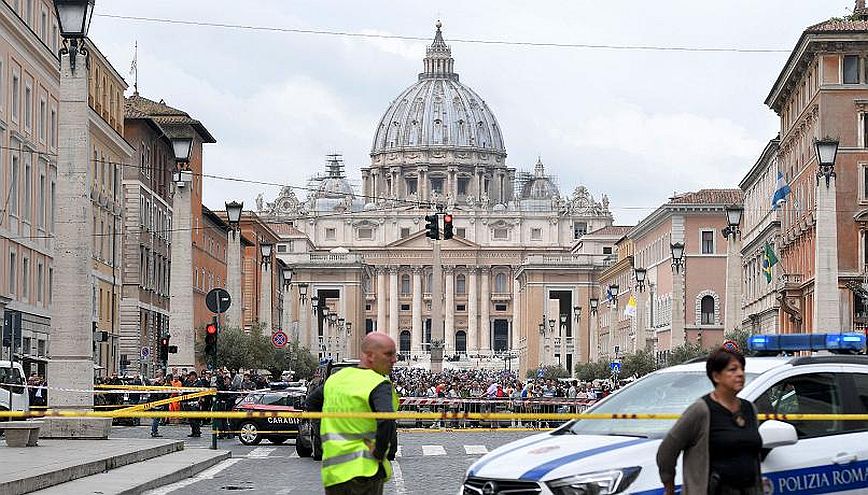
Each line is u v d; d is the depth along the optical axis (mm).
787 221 107375
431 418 17750
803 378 17422
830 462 16828
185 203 62531
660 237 170125
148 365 113750
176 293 62781
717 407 14320
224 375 61219
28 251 80688
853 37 91625
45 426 41500
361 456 14938
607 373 150750
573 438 16891
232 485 31391
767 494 16328
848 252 91625
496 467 16188
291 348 115750
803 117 98500
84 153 41562
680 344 82938
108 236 101375
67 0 41062
